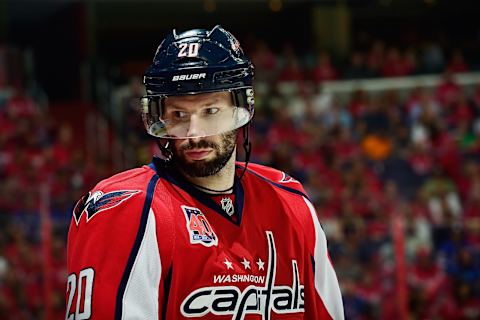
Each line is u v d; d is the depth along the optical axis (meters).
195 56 2.15
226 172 2.25
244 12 21.25
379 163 13.58
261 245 2.28
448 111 15.94
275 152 13.52
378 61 18.11
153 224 2.09
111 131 16.47
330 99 16.19
